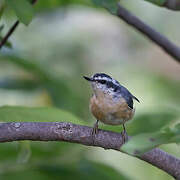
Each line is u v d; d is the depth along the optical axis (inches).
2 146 346.3
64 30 596.1
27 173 337.7
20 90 427.8
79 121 292.5
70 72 558.6
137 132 352.8
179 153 436.5
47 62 544.1
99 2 254.7
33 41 570.9
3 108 275.6
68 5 439.2
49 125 279.4
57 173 335.9
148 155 280.2
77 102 456.1
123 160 511.5
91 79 365.4
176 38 597.9
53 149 350.3
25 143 324.8
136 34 629.6
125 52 620.4
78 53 585.0
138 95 549.6
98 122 358.0
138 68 604.1
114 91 348.8
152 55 623.2
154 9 596.1
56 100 438.0
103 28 629.3
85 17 627.5
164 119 358.3
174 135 178.9
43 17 510.3
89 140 286.2
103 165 342.0
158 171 505.7
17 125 275.9
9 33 322.0
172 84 561.9
